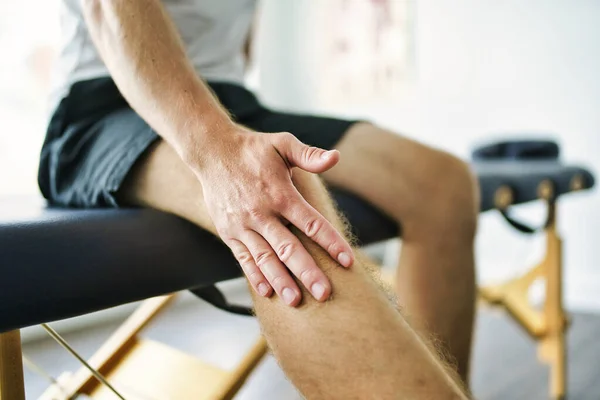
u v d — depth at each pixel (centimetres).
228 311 60
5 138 169
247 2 85
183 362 81
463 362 70
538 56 204
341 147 72
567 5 195
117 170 57
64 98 67
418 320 63
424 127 234
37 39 170
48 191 66
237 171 45
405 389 39
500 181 98
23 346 94
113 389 54
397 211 69
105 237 47
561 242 122
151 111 50
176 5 76
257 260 44
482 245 221
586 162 197
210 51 80
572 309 193
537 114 206
